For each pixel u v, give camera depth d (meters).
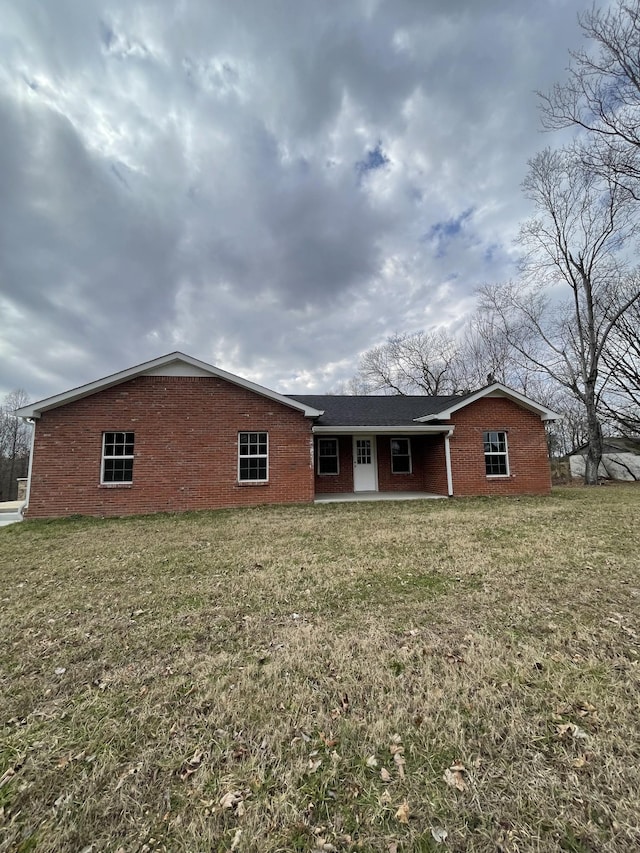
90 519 10.33
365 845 1.61
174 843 1.64
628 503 11.15
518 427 14.17
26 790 1.93
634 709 2.39
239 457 12.09
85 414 11.18
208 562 5.95
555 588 4.46
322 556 6.11
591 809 1.72
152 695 2.69
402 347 33.38
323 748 2.16
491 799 1.79
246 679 2.84
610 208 17.77
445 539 7.00
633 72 14.61
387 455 15.87
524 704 2.47
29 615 4.14
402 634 3.47
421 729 2.28
